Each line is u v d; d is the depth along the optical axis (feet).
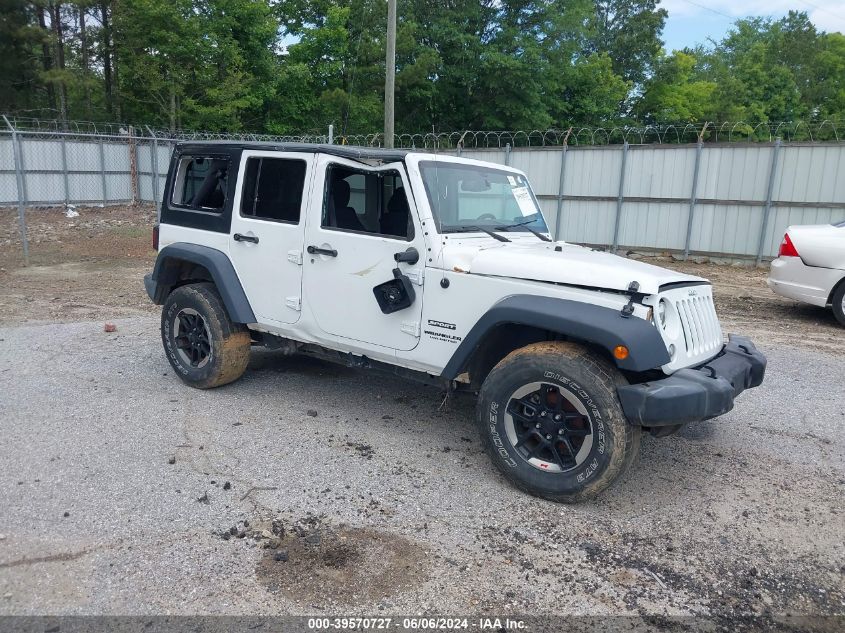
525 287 12.35
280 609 9.26
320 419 16.52
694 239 49.96
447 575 10.18
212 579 9.87
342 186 14.87
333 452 14.56
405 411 17.31
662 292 11.84
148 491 12.48
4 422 15.69
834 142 43.47
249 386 18.89
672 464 14.49
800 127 47.47
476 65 110.52
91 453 14.07
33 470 13.20
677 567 10.59
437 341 13.46
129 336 24.38
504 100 111.96
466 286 12.91
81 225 65.46
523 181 17.04
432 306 13.42
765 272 45.06
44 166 76.48
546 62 111.96
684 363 12.32
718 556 10.94
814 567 10.70
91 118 110.83
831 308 29.73
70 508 11.76
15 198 74.74
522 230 16.08
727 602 9.74
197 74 101.30
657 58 155.84
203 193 17.93
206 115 100.48
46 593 9.44
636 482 13.55
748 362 13.55
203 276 18.88
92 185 81.46
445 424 16.49
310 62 114.32
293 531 11.27
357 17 113.70
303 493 12.63
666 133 53.57
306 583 9.86
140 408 16.84
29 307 29.58
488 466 14.10
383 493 12.73
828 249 27.48
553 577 10.23
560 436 12.21
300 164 15.51
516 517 11.96
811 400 18.90
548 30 116.47
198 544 10.78
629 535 11.49
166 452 14.24
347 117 111.45
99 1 105.81
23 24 107.65
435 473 13.67
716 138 49.34
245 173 16.56
